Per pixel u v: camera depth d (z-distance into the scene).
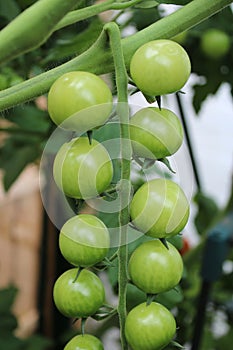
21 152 0.88
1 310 0.91
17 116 0.85
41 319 1.28
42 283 1.26
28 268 1.76
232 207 0.95
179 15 0.38
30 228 1.81
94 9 0.42
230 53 0.86
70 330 1.02
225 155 1.52
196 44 0.86
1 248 1.74
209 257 0.70
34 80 0.39
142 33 0.37
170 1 0.46
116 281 0.56
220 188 1.53
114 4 0.41
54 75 0.38
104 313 0.38
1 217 1.72
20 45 0.37
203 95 0.91
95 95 0.34
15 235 1.77
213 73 0.89
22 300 1.71
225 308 1.03
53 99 0.34
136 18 0.74
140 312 0.36
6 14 0.65
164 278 0.36
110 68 0.38
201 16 0.38
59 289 0.37
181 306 0.87
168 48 0.34
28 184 1.73
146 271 0.36
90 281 0.37
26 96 0.39
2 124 0.96
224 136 1.51
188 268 0.92
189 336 0.89
